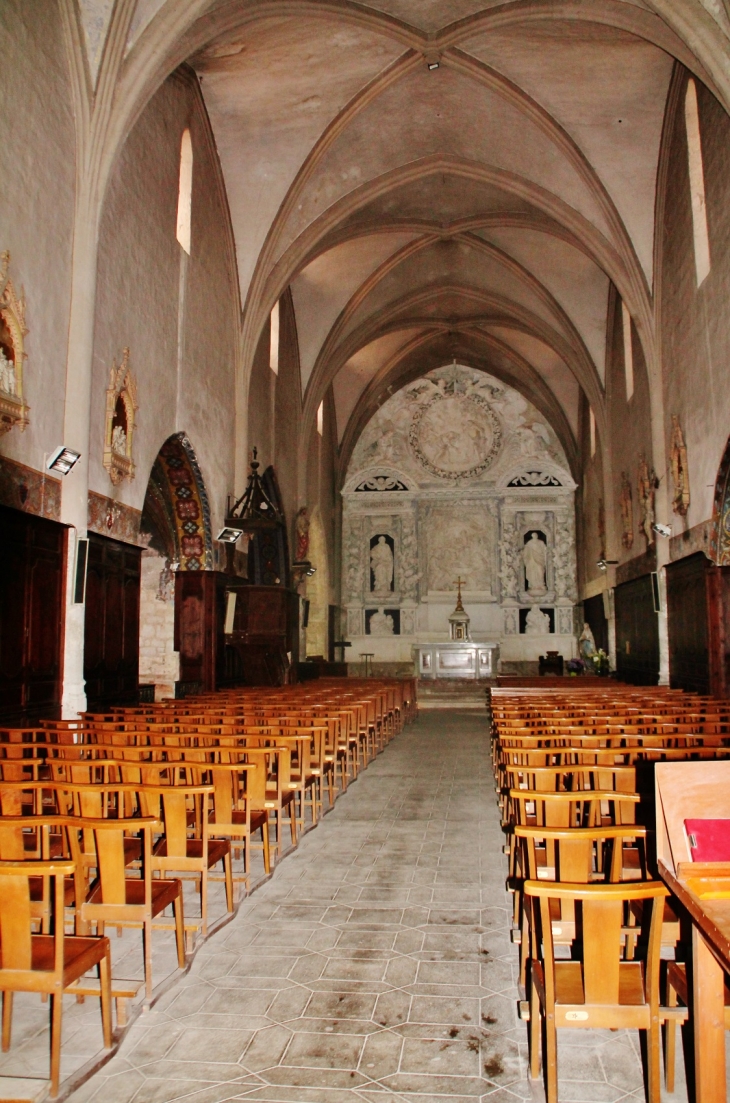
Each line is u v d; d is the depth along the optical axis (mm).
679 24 11461
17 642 9805
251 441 20016
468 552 33500
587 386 25734
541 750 6703
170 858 5660
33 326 10070
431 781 11945
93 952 4137
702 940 3221
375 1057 4137
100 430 12070
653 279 18016
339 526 33688
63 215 10891
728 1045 4152
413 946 5535
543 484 33375
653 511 18719
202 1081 3930
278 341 23094
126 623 13406
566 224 19203
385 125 18312
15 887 3818
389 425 34188
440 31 15422
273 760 9305
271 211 18375
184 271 15680
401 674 32125
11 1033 4410
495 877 7105
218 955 5402
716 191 13727
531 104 16766
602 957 3527
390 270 24672
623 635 23094
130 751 6902
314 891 6727
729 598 14500
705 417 14805
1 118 9289
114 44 11219
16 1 9641
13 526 9727
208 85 16125
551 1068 3521
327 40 15250
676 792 3553
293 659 22000
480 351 32531
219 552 17781
